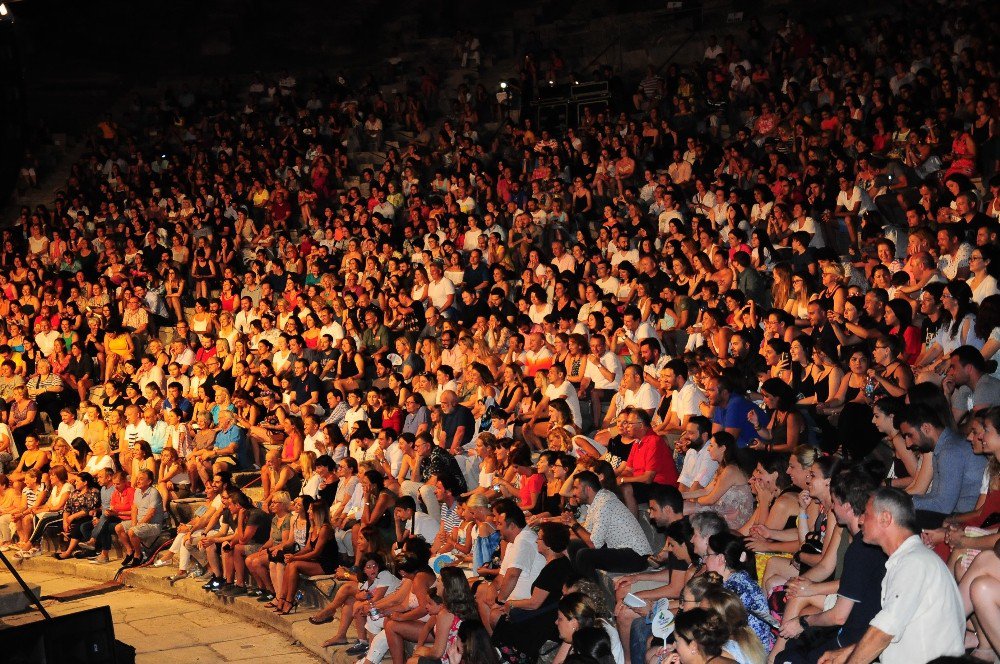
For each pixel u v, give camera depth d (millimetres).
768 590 7316
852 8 22906
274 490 14461
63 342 19141
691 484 9922
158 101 29016
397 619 10117
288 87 27641
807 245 13711
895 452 8680
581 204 18297
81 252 22578
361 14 30516
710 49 22328
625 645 8172
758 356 11711
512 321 15266
